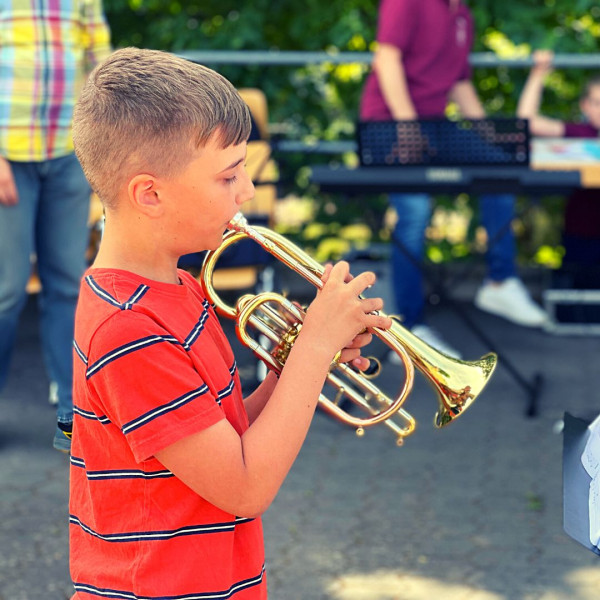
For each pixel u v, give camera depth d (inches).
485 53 275.3
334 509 151.5
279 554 137.9
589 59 248.5
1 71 153.1
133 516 64.1
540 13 269.6
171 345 62.5
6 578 130.9
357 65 274.8
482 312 259.6
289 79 276.4
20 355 221.3
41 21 153.8
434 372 80.4
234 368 70.6
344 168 189.2
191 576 63.8
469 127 183.8
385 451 173.3
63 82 156.5
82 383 63.7
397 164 186.7
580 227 240.7
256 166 211.2
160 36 275.6
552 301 244.1
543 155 208.1
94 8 160.7
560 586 131.3
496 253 247.9
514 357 224.1
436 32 213.6
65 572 132.9
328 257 278.2
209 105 62.6
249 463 63.3
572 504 67.1
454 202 278.1
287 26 282.5
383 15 211.6
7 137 153.7
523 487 159.8
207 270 74.4
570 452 71.1
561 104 279.4
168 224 64.4
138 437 61.2
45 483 158.6
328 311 67.4
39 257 164.9
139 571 63.8
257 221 182.7
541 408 193.8
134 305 62.4
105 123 62.3
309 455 171.2
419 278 218.2
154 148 62.1
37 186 159.6
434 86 217.6
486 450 174.1
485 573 134.1
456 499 155.3
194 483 62.4
